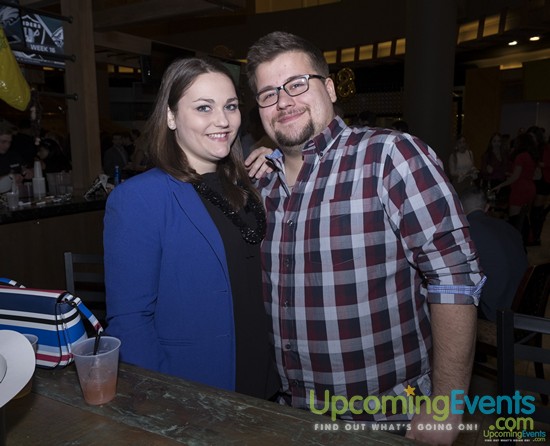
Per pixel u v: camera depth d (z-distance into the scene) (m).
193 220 1.26
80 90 4.14
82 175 4.23
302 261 1.25
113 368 0.98
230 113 1.33
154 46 5.83
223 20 11.43
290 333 1.28
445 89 6.41
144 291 1.22
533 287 2.48
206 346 1.27
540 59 9.69
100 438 0.86
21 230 2.97
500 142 7.10
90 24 4.13
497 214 6.98
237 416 0.92
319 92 1.30
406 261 1.22
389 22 9.76
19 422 0.91
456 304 1.10
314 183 1.27
